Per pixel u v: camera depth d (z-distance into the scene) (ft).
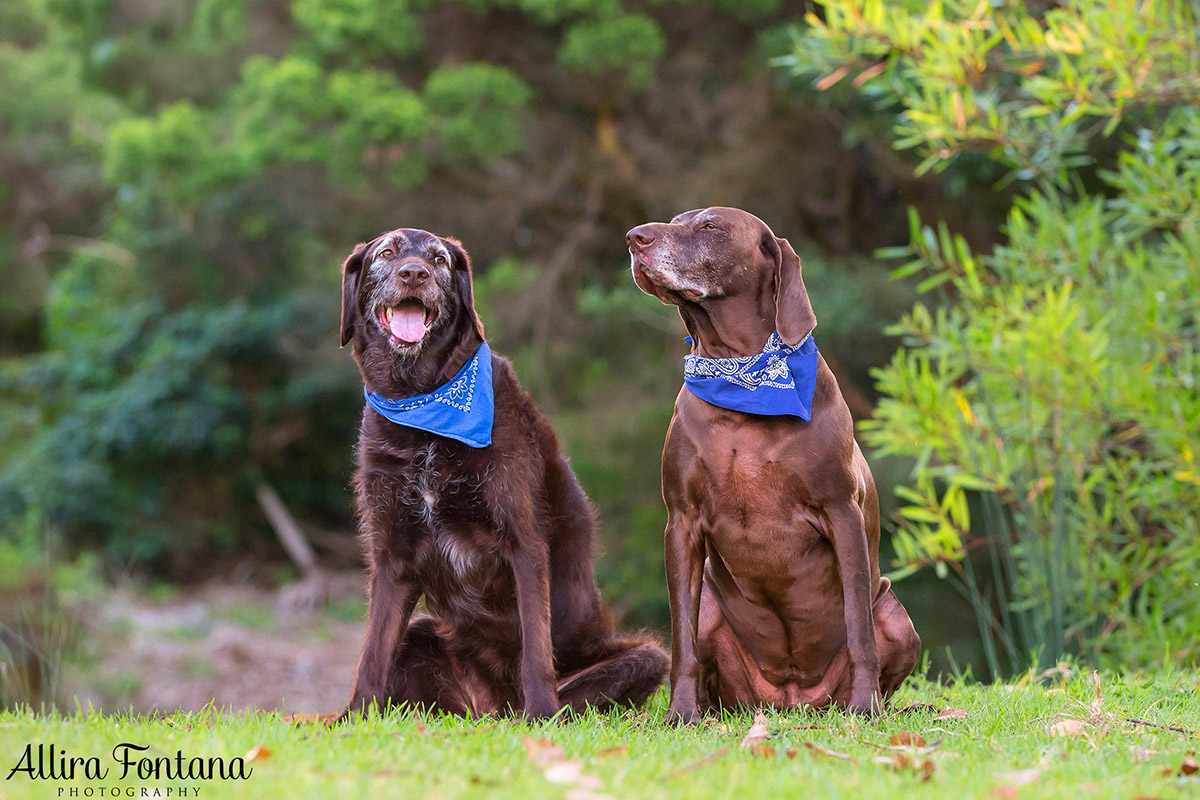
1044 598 24.57
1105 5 23.86
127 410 67.21
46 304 83.25
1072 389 24.73
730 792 10.41
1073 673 19.85
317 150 46.88
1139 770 11.62
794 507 15.19
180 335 69.51
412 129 45.03
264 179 53.16
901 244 48.49
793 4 46.98
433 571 16.05
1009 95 29.68
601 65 45.27
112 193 79.56
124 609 56.95
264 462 71.10
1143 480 26.35
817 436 15.07
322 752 11.77
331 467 72.43
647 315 47.98
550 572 16.90
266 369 69.51
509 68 50.83
